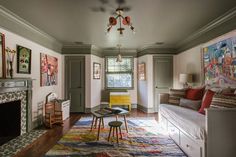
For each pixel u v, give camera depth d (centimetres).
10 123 332
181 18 321
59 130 373
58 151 265
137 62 641
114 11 285
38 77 410
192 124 222
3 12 280
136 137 326
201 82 403
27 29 359
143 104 596
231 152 197
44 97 440
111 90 640
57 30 394
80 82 566
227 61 304
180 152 259
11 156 249
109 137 310
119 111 343
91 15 302
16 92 318
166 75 577
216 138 196
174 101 393
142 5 263
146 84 577
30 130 361
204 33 388
